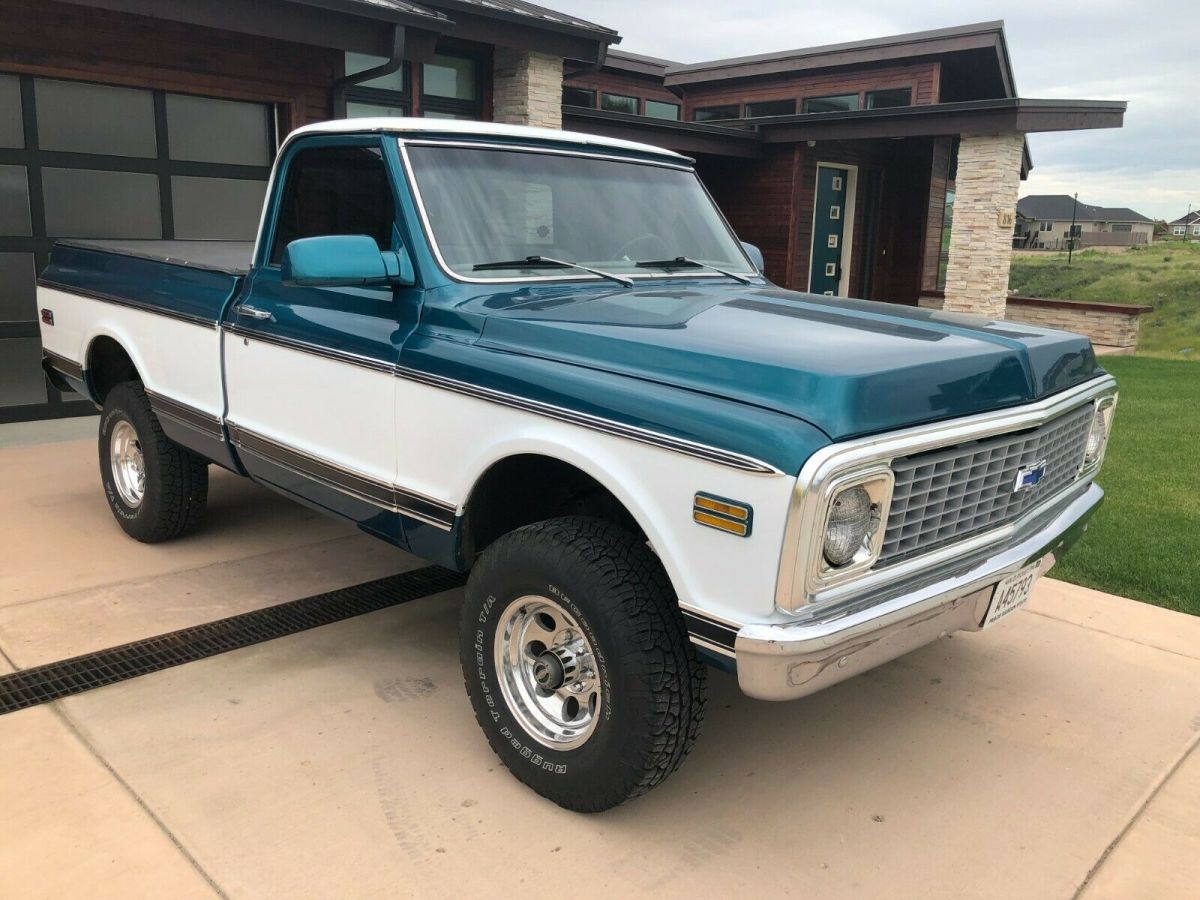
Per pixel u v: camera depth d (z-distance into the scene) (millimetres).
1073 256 50875
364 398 3299
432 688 3518
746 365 2389
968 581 2605
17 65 6781
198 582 4434
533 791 2891
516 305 3064
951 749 3238
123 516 4930
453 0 8836
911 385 2398
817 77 17891
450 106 10328
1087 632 4168
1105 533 5398
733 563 2264
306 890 2439
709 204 4188
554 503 3209
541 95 10258
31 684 3438
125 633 3875
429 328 3100
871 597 2396
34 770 2908
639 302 3145
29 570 4504
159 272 4453
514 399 2746
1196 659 3922
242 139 8195
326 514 3711
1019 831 2795
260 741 3119
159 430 4625
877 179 17422
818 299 3486
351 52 8594
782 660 2227
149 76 7387
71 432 7246
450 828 2715
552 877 2529
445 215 3236
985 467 2678
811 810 2875
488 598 2859
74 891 2400
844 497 2254
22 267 7281
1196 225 117125
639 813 2828
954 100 18625
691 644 2520
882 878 2572
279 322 3652
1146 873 2615
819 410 2227
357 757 3051
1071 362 3121
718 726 3375
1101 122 13297
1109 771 3121
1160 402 10242
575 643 2799
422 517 3154
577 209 3600
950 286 14398
